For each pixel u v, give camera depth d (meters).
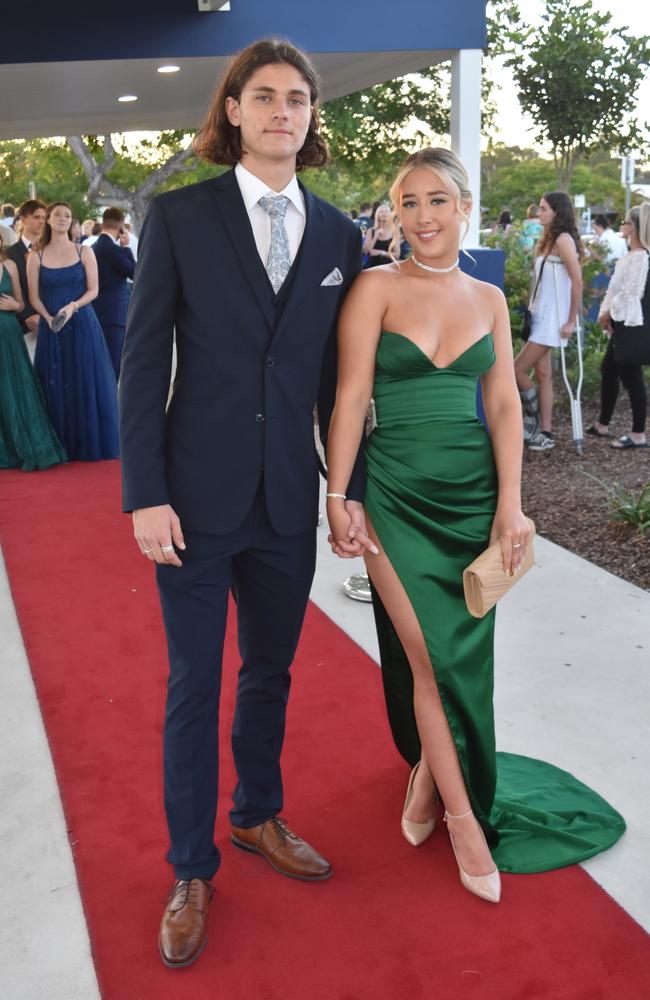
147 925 2.42
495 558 2.48
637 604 4.28
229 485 2.31
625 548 4.96
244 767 2.62
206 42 6.38
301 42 6.48
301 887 2.55
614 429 7.41
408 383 2.51
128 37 6.31
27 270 7.12
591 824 2.74
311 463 2.42
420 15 6.53
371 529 2.55
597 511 5.55
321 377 2.54
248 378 2.28
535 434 6.92
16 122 10.22
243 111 2.20
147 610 4.39
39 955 2.33
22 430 7.05
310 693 3.55
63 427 7.23
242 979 2.24
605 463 6.55
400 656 2.73
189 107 9.92
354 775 3.04
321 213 2.34
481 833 2.56
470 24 6.57
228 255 2.22
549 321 6.63
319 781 3.01
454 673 2.50
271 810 2.66
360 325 2.45
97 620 4.29
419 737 2.77
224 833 2.79
